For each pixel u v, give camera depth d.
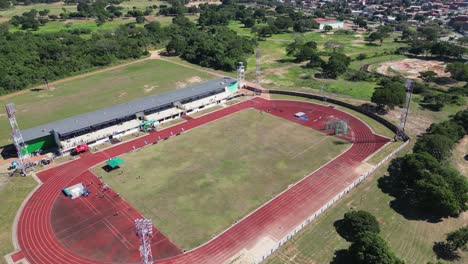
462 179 79.38
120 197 82.44
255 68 180.50
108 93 148.25
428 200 74.81
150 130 115.25
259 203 80.06
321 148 103.19
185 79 165.62
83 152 102.31
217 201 80.75
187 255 66.06
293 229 72.06
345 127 112.06
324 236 70.12
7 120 123.00
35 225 73.94
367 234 63.19
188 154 100.62
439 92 145.38
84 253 66.62
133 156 100.12
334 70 162.88
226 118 123.38
